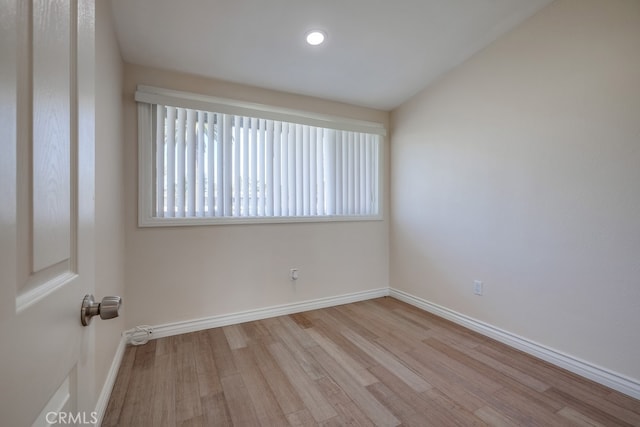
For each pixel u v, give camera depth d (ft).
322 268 9.98
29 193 1.43
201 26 6.41
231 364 6.37
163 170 7.63
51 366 1.62
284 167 9.25
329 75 8.54
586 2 5.88
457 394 5.41
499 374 6.05
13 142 1.30
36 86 1.50
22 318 1.35
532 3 6.40
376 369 6.22
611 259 5.60
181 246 7.84
